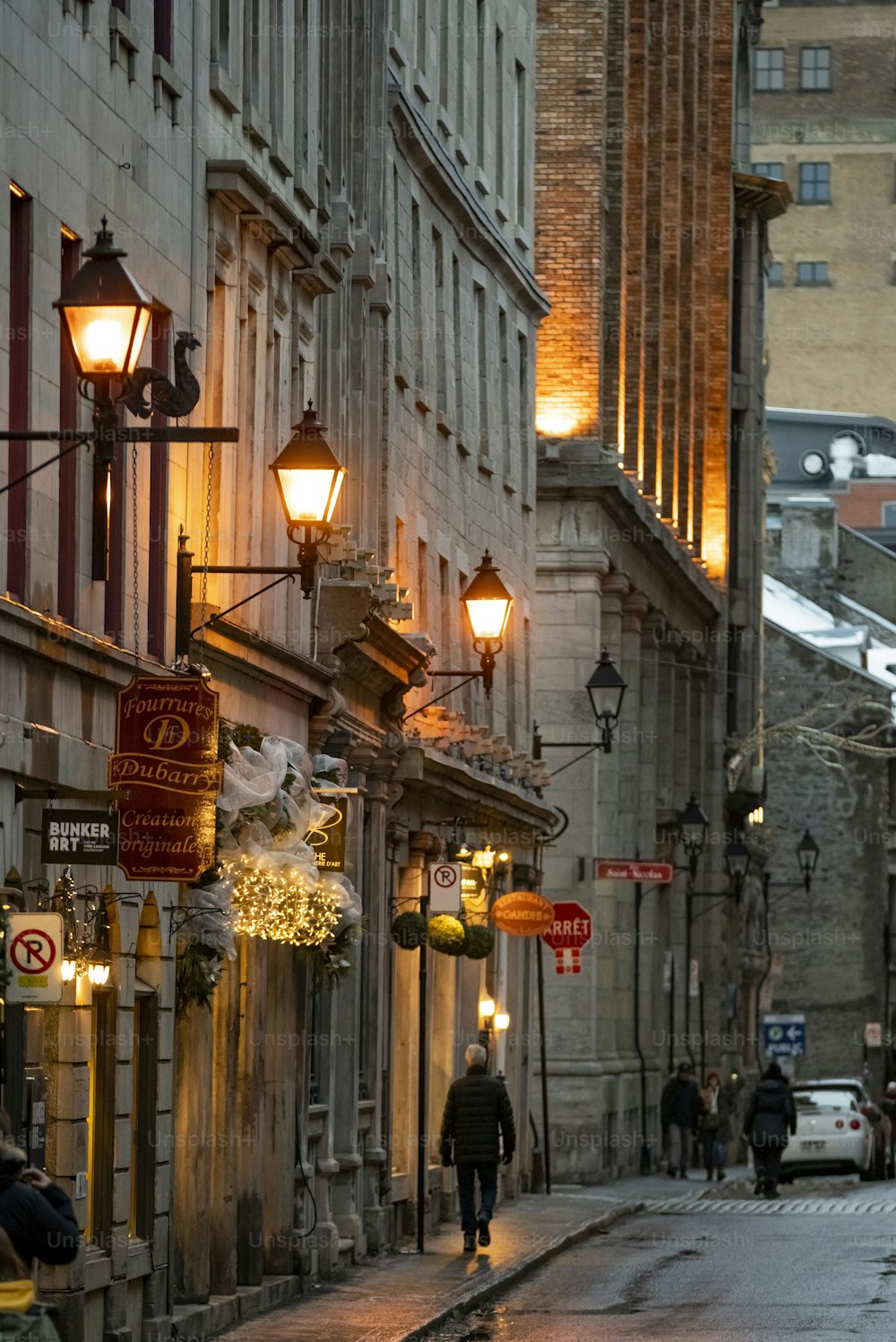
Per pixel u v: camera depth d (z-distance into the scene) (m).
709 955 166.12
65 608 47.47
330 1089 70.62
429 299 92.44
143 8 52.69
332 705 68.44
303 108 69.94
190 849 45.47
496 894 101.06
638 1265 72.62
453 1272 67.88
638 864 112.19
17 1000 40.47
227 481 59.91
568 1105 121.06
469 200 97.56
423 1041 77.06
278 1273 63.12
